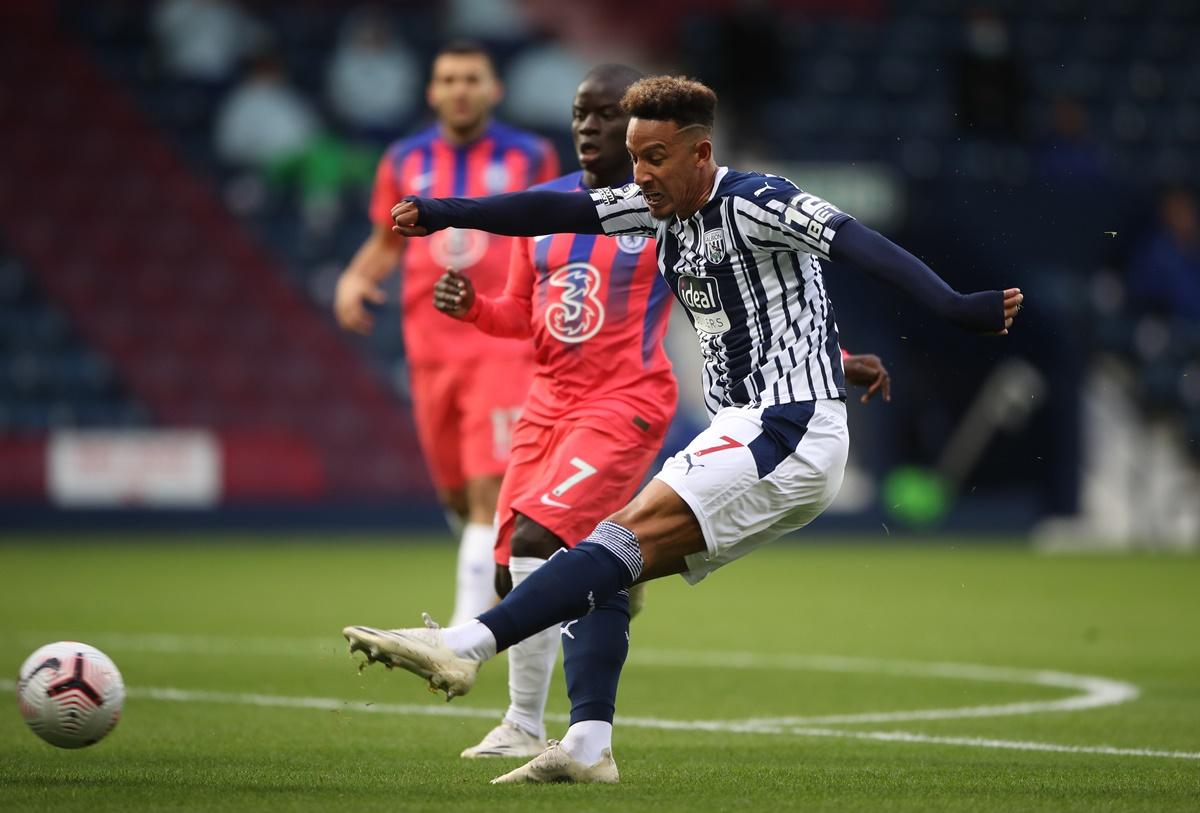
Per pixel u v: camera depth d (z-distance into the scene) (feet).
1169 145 287.48
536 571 57.00
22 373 248.73
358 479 239.09
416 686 95.55
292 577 170.91
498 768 64.95
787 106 278.46
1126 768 65.67
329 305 256.93
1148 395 243.81
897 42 293.02
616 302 70.33
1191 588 168.14
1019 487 246.47
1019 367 237.25
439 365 98.43
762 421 59.72
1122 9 299.38
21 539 220.23
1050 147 237.66
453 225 61.62
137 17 281.95
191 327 255.70
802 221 57.67
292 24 285.64
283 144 266.77
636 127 59.00
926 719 82.99
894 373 240.12
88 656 60.34
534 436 71.77
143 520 227.81
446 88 100.83
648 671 104.58
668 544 58.44
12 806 52.90
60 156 268.21
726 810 53.16
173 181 266.98
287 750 69.87
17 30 276.82
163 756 67.21
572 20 286.25
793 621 137.90
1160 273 242.37
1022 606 150.30
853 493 238.68
